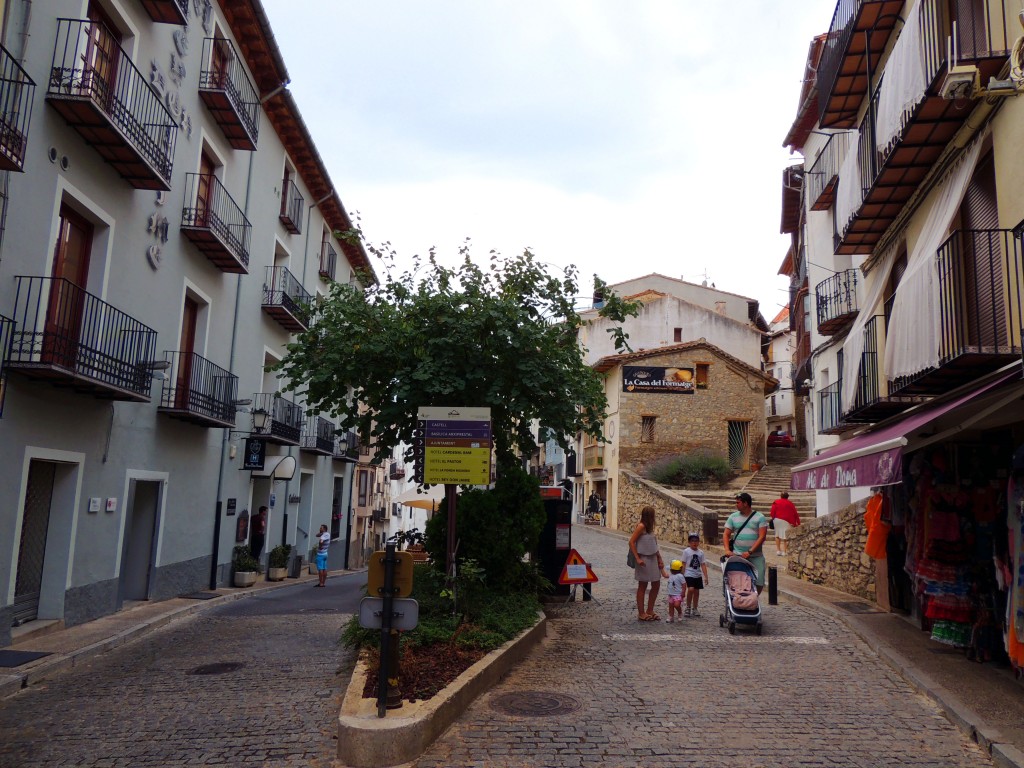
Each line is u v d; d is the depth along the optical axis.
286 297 20.56
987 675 7.29
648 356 35.28
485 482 8.77
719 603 12.64
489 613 8.99
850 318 18.09
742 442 35.19
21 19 9.55
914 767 5.19
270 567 21.00
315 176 24.22
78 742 5.96
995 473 8.05
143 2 12.59
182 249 15.03
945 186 9.09
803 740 5.72
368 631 8.04
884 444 7.27
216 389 16.56
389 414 10.27
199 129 15.51
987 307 8.16
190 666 8.90
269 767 5.32
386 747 5.21
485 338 10.41
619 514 33.78
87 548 11.92
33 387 10.22
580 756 5.36
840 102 13.19
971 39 8.09
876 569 11.70
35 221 10.01
